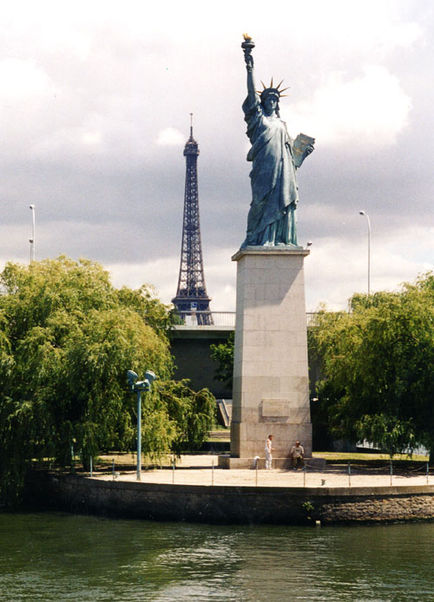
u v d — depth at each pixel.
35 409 74.31
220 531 62.66
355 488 64.69
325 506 64.38
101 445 75.81
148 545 58.62
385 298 85.25
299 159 85.06
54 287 82.06
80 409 77.38
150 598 47.69
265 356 80.75
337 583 50.16
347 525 64.38
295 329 81.12
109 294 87.06
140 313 107.75
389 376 82.75
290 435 80.31
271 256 81.56
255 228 83.50
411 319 81.12
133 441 78.56
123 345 75.62
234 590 48.97
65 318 78.56
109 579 51.09
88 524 66.06
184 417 85.88
